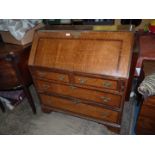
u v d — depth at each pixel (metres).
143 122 1.53
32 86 2.63
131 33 1.27
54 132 1.85
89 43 1.38
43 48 1.56
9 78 1.73
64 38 1.48
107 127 1.75
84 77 1.42
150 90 1.26
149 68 1.53
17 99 2.18
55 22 2.02
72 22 1.97
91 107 1.65
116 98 1.43
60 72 1.50
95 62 1.34
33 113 2.13
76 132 1.82
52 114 2.10
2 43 1.82
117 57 1.28
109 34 1.32
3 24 1.65
